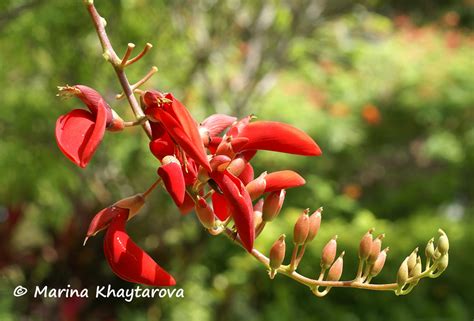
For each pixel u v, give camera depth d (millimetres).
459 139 9906
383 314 6355
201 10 6102
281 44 6219
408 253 6508
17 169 5844
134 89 1577
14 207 6090
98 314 5777
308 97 8695
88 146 1357
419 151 10789
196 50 5973
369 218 6898
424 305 6375
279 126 1596
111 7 5312
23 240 7305
